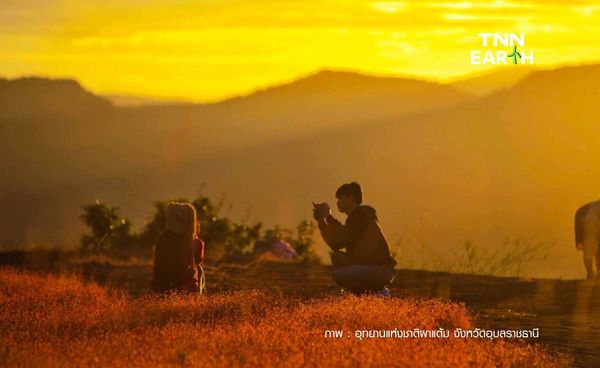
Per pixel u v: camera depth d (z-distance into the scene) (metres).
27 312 13.34
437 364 10.30
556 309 16.84
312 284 20.61
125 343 10.92
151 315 13.21
